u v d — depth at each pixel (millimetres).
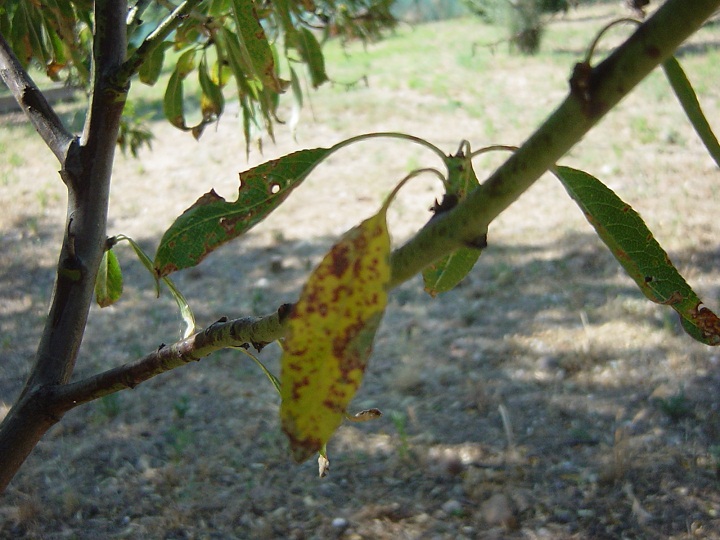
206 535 3771
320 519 3826
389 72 12570
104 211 1197
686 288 750
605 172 7848
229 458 4309
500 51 12953
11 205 8430
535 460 4145
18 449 1111
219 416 4707
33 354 5582
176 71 1863
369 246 507
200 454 4359
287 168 737
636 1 675
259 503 3957
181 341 915
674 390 4621
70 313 1165
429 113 10477
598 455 4141
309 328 502
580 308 5625
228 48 1570
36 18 1833
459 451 4242
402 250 551
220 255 7062
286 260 6902
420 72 12406
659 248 742
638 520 3688
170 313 6121
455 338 5395
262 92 1754
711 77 10398
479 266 6406
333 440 4402
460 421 4504
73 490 4094
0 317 6156
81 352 5566
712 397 4523
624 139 8688
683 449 4125
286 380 500
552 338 5289
